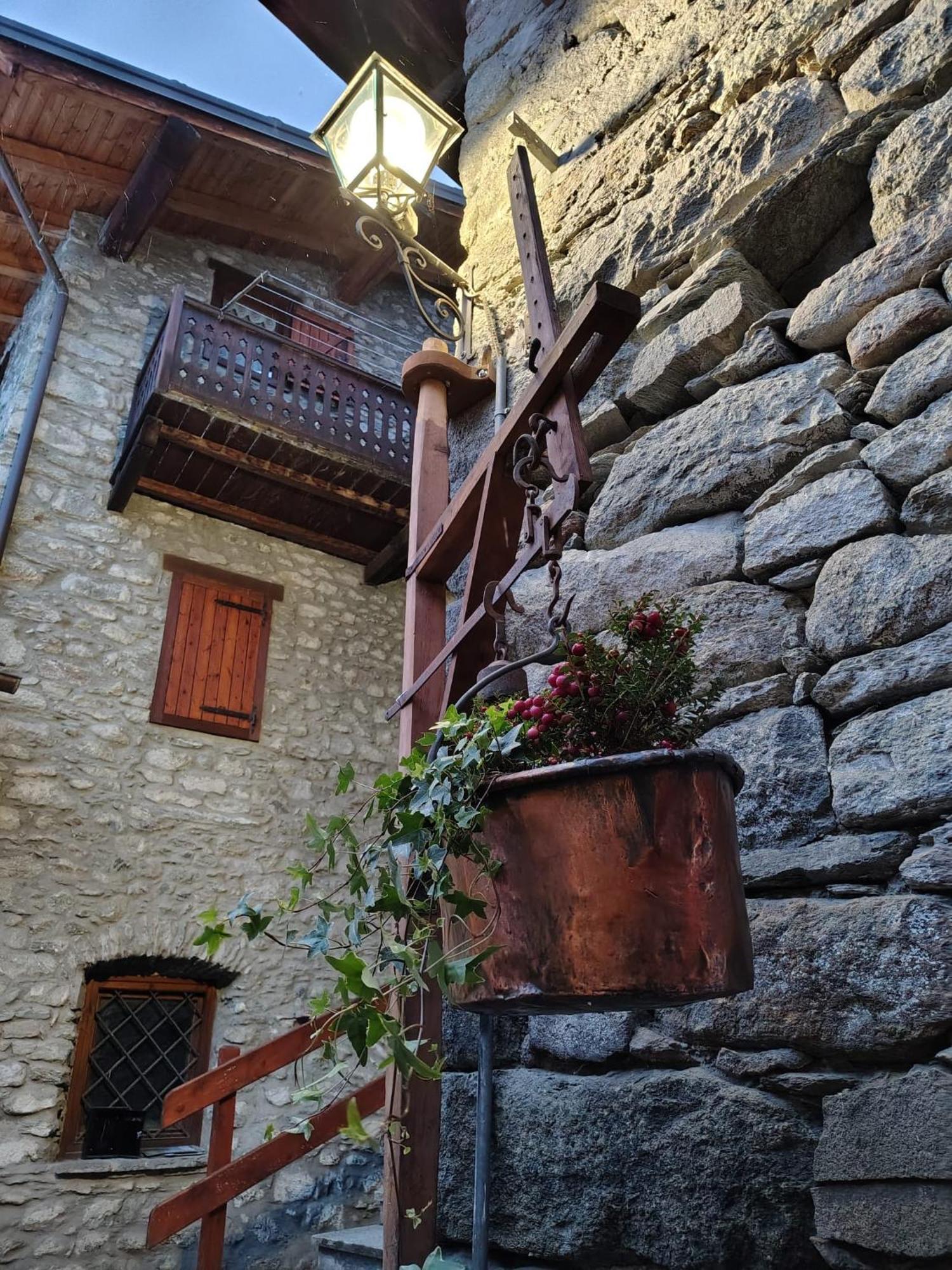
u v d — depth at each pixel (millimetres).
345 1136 864
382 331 9523
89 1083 5809
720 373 2035
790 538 1734
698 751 1149
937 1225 1188
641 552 1976
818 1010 1396
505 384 2604
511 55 3262
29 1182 5258
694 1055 1550
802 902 1479
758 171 2188
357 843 1310
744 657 1728
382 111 2668
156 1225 2562
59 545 6766
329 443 7328
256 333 7391
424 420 2520
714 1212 1400
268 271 8844
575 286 2521
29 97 6941
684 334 2121
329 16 5055
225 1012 6344
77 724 6387
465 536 2105
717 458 1934
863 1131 1286
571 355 1669
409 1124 1812
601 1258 1533
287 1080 6305
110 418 7340
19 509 6676
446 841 1257
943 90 1948
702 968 1083
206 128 7242
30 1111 5426
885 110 1972
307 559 8031
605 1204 1528
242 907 1253
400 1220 1732
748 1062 1455
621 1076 1617
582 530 2186
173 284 8164
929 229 1772
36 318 7836
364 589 8273
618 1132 1553
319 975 6723
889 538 1600
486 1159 1700
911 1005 1306
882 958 1352
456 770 1262
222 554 7555
